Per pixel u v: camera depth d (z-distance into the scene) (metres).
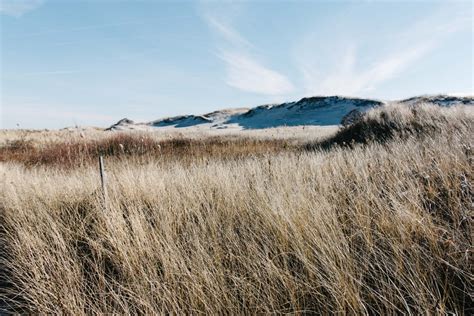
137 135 15.16
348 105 76.94
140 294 2.21
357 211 2.83
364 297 1.96
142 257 2.69
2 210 5.02
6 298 2.61
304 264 2.27
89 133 20.20
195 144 14.10
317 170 4.66
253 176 4.82
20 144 15.66
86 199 4.82
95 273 2.80
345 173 4.43
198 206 3.76
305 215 2.91
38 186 5.59
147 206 4.38
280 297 2.08
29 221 4.04
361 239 2.53
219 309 1.98
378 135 9.95
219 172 5.20
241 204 3.65
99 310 2.12
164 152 11.41
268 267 2.18
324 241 2.42
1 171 7.64
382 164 4.22
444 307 1.68
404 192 2.89
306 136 17.94
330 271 2.04
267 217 3.01
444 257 2.08
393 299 1.89
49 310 2.22
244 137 18.83
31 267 2.76
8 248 3.50
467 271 1.92
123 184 4.97
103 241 3.31
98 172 6.64
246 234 2.92
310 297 2.09
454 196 2.79
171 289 2.27
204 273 2.21
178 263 2.46
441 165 3.47
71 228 3.80
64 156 10.81
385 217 2.63
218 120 106.31
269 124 77.00
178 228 3.36
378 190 3.27
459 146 3.96
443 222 2.45
